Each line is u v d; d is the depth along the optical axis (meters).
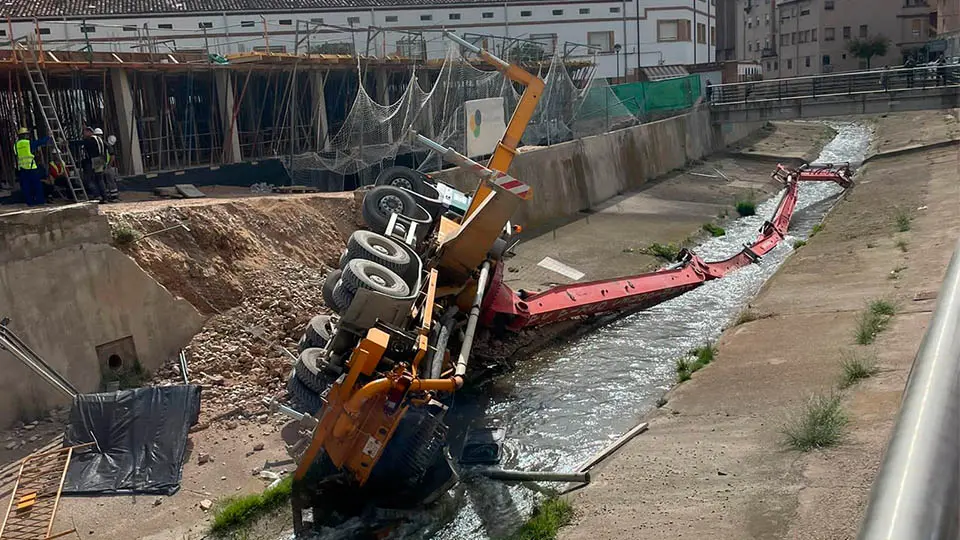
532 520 9.60
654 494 9.42
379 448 10.09
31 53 19.52
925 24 88.88
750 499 8.67
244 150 28.73
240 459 11.88
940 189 28.33
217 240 16.86
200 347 14.98
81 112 24.41
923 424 1.30
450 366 11.87
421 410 10.63
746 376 13.17
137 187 23.17
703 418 11.72
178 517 10.41
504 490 10.91
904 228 22.52
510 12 56.53
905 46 89.25
